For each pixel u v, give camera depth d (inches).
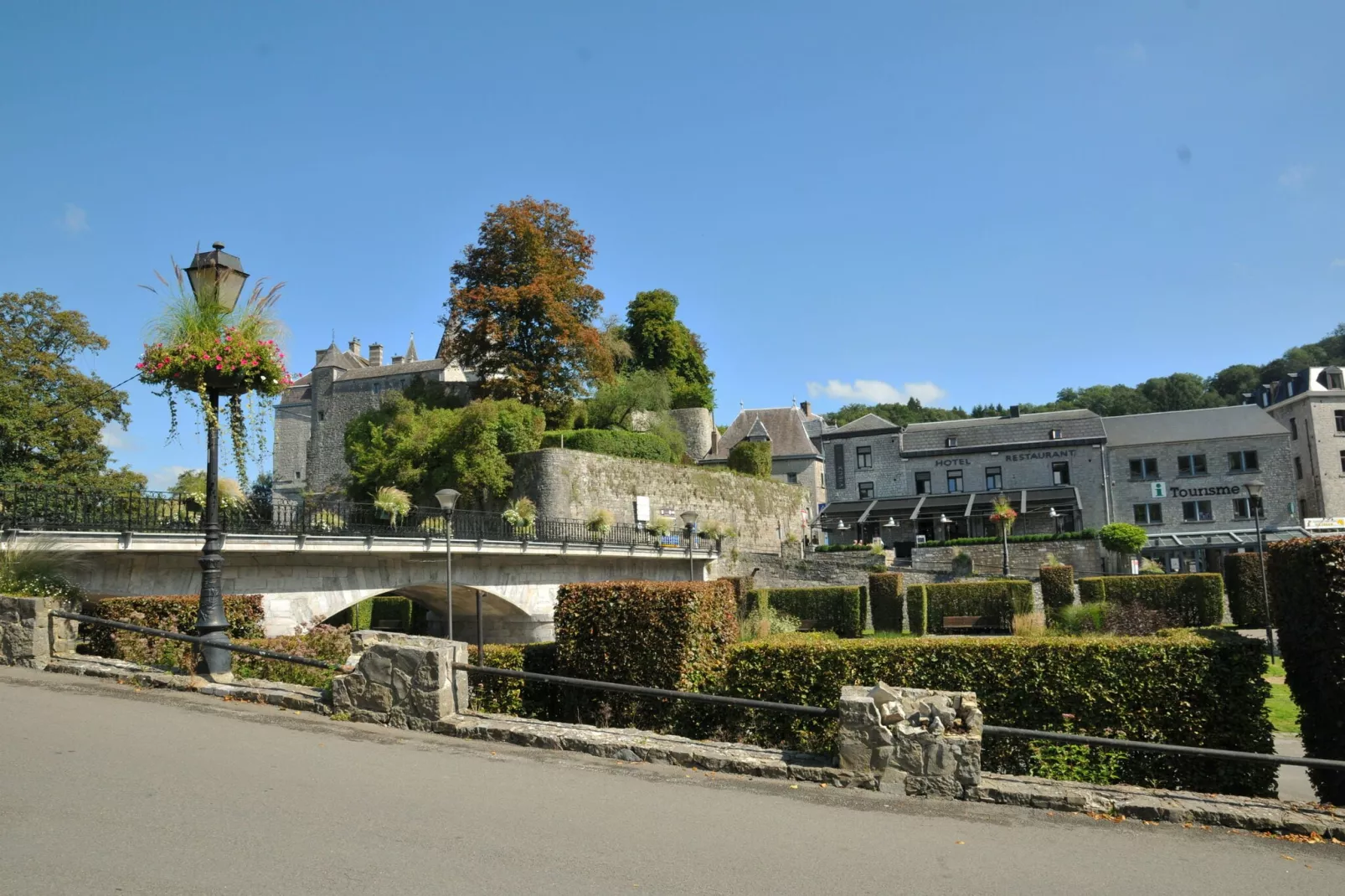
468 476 1624.0
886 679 414.6
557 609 476.4
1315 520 2097.7
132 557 649.0
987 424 2374.5
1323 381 2417.6
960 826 252.7
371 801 248.7
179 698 378.6
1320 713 347.6
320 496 1398.9
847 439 2434.8
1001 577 1817.2
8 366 1382.9
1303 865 227.1
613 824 241.3
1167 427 2267.5
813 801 273.1
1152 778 378.0
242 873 191.0
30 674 419.5
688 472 1973.4
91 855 196.1
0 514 544.1
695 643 443.8
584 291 2043.6
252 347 426.0
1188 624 1374.3
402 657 351.3
